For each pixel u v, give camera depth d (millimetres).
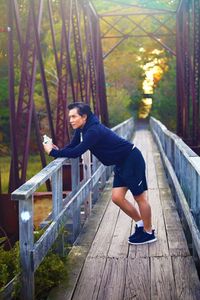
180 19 17641
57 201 4668
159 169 12195
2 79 24859
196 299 4035
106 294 4199
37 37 7824
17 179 7246
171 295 4133
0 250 4414
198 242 4277
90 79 15594
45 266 4281
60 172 4766
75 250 5348
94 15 18250
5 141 26641
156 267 4785
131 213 5449
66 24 11570
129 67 43312
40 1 7988
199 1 12703
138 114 51219
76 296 4172
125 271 4711
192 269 4699
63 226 4742
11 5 6984
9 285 3695
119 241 5660
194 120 13195
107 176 10484
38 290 4176
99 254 5203
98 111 16781
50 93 26281
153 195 8555
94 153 5121
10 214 7430
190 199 5383
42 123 25719
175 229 6109
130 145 5141
